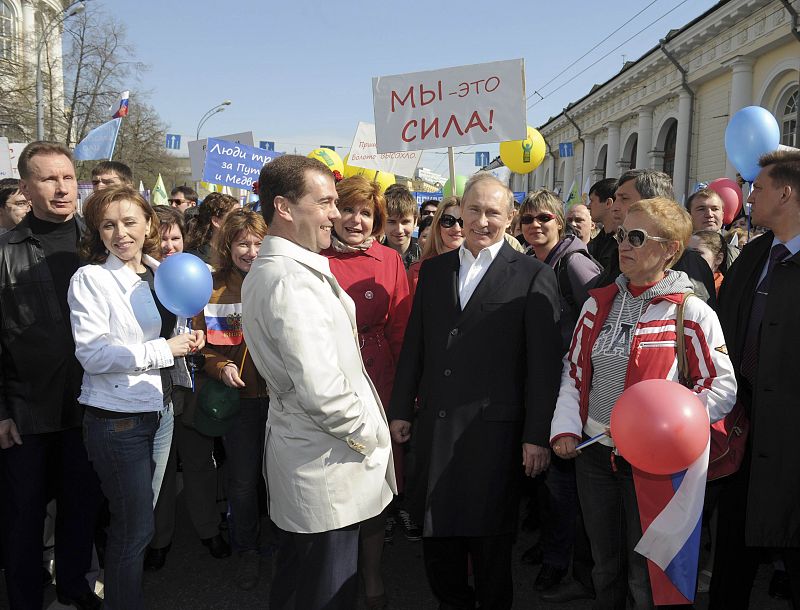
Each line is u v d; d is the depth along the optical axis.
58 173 2.77
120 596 2.55
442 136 4.77
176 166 36.38
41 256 2.81
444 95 4.74
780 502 2.49
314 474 2.12
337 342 2.13
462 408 2.65
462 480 2.64
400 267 3.46
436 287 2.82
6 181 4.42
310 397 1.97
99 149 6.67
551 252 3.46
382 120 4.89
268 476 2.24
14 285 2.73
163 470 2.87
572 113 29.34
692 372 2.27
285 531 2.25
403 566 3.64
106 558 2.58
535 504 4.09
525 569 3.61
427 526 2.63
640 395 2.00
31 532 2.79
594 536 2.50
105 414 2.52
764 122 3.73
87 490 2.97
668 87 20.44
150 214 2.74
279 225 2.15
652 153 22.27
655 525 2.20
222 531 4.04
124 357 2.47
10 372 2.76
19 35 29.58
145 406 2.57
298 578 2.19
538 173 36.81
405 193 4.60
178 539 3.94
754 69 16.52
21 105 26.20
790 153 2.62
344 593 2.20
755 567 2.75
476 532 2.61
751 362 2.70
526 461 2.55
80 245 2.69
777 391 2.50
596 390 2.43
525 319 2.66
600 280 2.96
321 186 2.12
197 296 2.65
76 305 2.52
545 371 2.59
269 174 2.15
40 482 2.82
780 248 2.62
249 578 3.32
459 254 2.88
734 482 2.72
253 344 2.12
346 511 2.15
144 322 2.64
